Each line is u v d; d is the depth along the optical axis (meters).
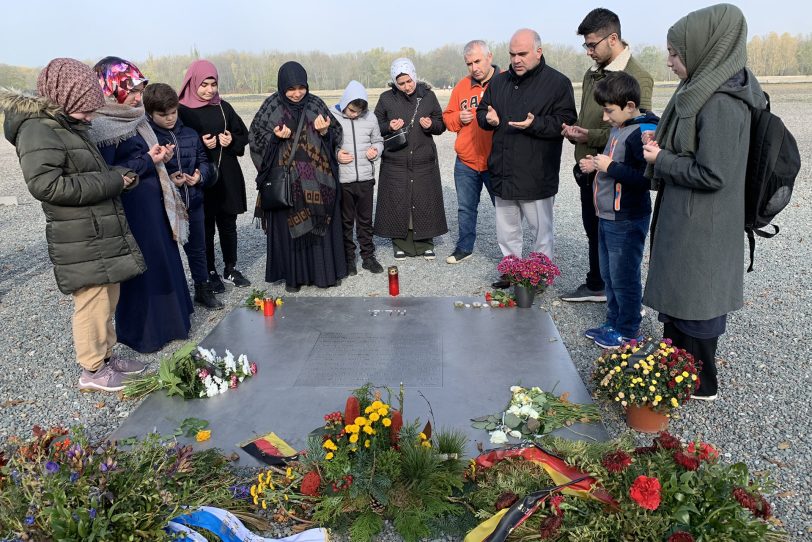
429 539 2.62
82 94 3.44
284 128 5.21
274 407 3.53
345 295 5.62
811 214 8.36
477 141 6.05
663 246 3.38
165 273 4.45
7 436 3.51
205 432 3.25
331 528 2.68
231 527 2.53
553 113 5.21
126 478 2.39
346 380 3.79
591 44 4.68
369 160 5.97
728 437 3.33
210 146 5.23
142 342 4.47
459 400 3.52
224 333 4.53
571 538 2.33
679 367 3.23
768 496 2.85
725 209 3.17
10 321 5.38
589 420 3.29
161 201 4.41
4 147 20.42
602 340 4.42
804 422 3.46
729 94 3.03
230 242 5.86
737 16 3.01
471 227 6.48
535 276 4.74
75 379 4.23
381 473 2.69
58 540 2.10
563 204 9.76
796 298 5.36
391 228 6.54
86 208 3.59
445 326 4.54
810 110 21.59
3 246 8.07
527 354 4.05
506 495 2.60
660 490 2.29
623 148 3.89
